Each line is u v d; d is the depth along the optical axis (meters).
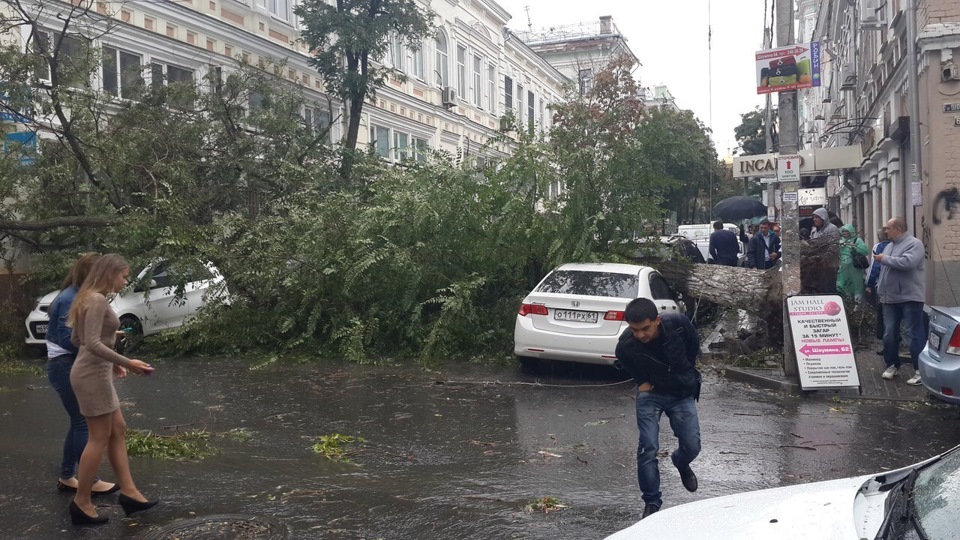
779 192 10.24
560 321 10.29
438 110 30.23
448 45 31.27
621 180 13.38
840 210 36.44
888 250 9.80
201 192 14.35
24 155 13.42
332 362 11.97
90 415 5.07
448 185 13.10
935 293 14.08
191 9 18.84
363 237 12.67
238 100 16.67
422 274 12.48
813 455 6.84
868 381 9.94
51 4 15.26
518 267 13.38
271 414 8.48
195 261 12.23
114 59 16.92
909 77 14.69
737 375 10.32
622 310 10.01
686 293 12.75
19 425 7.97
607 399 9.24
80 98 13.24
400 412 8.59
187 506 5.55
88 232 13.89
